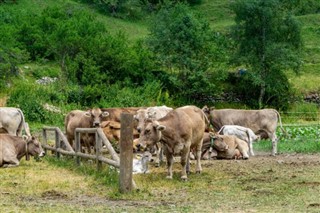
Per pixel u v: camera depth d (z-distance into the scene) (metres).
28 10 63.47
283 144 23.31
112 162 13.17
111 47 45.25
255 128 22.98
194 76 44.81
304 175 14.64
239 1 48.34
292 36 48.16
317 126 31.09
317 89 47.88
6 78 40.97
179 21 46.75
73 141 19.06
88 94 39.75
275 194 11.82
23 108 35.00
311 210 10.11
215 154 18.75
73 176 14.57
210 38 47.53
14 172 15.34
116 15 71.38
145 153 15.38
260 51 47.19
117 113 20.09
